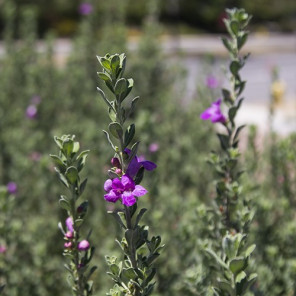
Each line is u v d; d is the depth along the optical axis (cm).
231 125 326
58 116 857
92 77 1023
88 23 1091
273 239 443
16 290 400
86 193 534
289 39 3734
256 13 4025
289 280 384
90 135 619
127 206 218
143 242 227
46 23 3206
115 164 222
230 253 224
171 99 868
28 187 593
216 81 823
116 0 1123
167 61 1090
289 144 512
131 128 215
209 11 3684
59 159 245
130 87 212
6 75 922
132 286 227
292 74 2298
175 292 402
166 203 501
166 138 712
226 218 316
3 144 664
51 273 454
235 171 502
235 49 319
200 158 617
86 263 262
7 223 400
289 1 4134
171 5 3534
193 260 402
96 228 518
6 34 1044
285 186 508
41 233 492
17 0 3061
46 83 891
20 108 839
